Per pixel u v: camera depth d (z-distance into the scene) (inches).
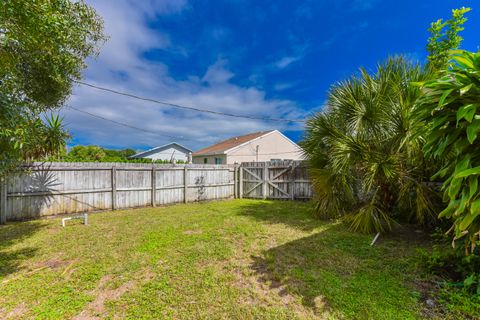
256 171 361.4
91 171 243.9
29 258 122.9
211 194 341.4
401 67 161.8
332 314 76.5
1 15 75.8
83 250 133.0
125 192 265.6
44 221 203.9
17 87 111.0
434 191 144.1
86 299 86.8
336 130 182.9
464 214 59.7
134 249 134.0
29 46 97.0
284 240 148.2
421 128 70.9
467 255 78.8
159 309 80.9
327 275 101.7
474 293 80.0
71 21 112.7
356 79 179.5
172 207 277.9
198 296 88.0
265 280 99.1
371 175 151.9
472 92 54.3
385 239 145.3
